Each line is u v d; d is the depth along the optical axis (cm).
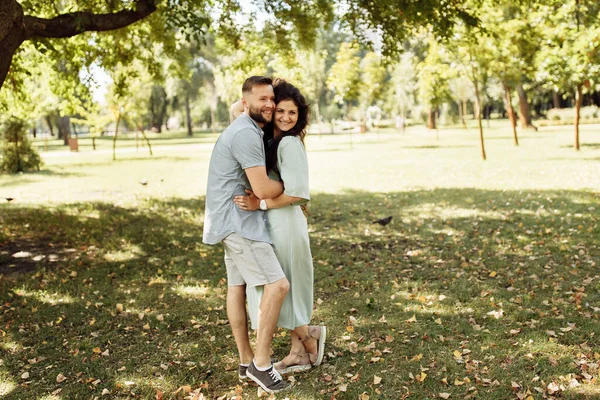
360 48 1140
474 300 499
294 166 348
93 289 585
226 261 371
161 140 5044
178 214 1053
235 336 370
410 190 1209
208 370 386
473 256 648
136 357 411
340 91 3177
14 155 2044
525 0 1291
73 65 1177
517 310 464
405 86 4644
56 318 500
